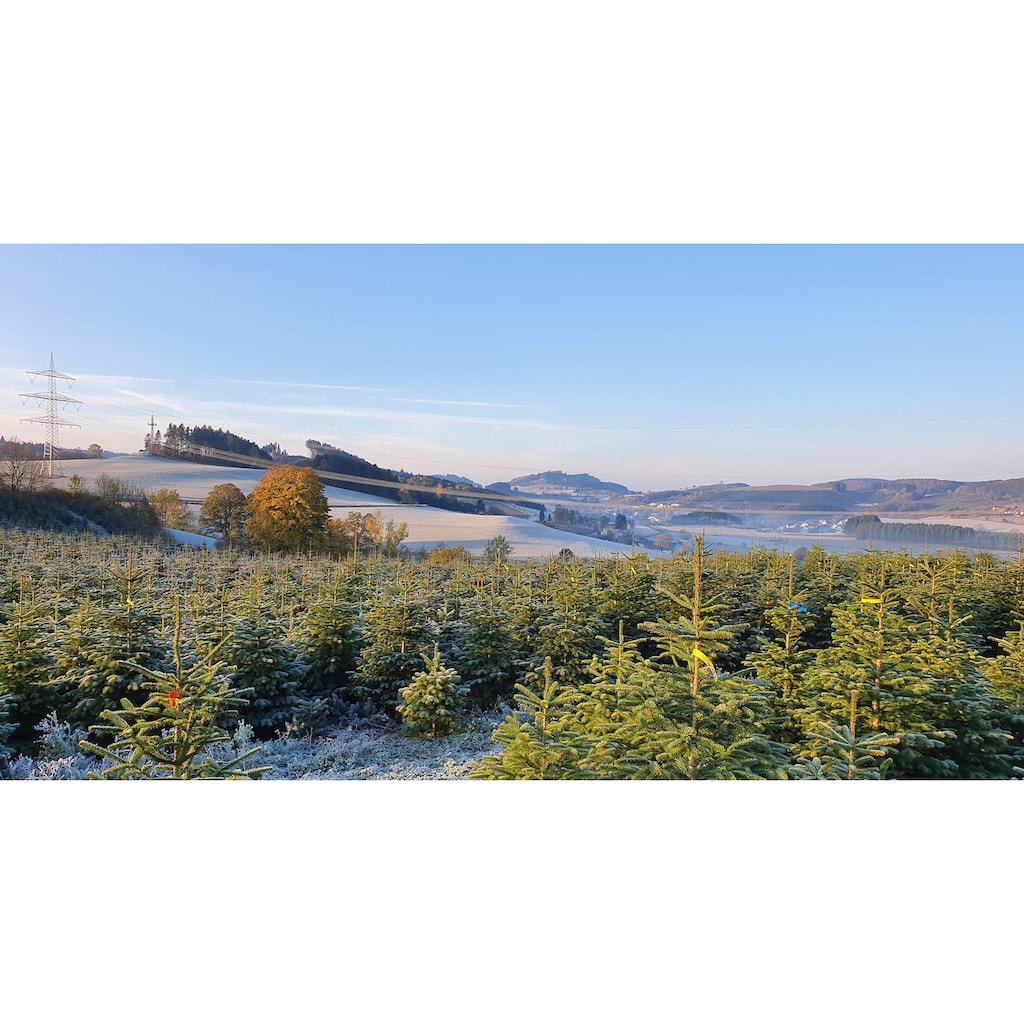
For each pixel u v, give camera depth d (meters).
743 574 11.71
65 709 6.54
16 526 22.33
